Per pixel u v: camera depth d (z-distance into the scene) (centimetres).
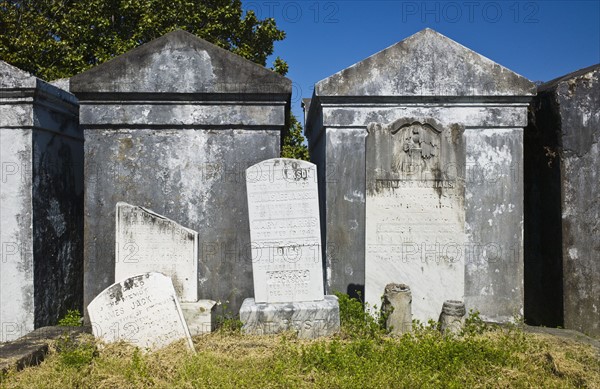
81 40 1370
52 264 702
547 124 726
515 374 457
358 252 745
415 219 644
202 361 483
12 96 638
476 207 738
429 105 738
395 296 577
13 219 646
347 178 746
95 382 456
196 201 690
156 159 688
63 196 740
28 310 647
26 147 645
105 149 683
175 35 675
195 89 675
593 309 693
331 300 595
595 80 689
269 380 445
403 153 645
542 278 755
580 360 495
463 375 456
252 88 675
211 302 628
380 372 454
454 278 643
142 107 680
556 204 706
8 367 456
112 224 683
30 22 1295
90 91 665
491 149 739
